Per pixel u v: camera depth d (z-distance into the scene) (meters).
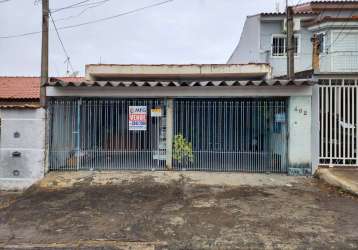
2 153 7.54
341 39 14.16
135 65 11.62
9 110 7.55
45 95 7.75
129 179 7.34
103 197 6.14
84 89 7.82
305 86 7.57
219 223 4.78
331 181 6.88
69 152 8.06
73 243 4.16
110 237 4.32
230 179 7.38
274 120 7.93
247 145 7.99
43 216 5.15
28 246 4.09
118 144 8.12
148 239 4.25
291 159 7.70
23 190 7.49
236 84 7.50
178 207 5.54
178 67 11.62
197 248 4.01
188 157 8.09
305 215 5.10
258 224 4.73
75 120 8.05
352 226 4.64
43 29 7.74
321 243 4.09
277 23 15.34
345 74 7.52
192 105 8.07
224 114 8.02
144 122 8.09
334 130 7.69
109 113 8.10
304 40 14.95
